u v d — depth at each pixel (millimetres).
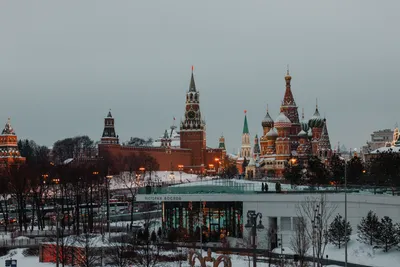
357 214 137625
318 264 104938
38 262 134000
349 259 122188
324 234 122500
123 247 124500
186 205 160000
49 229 196500
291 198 143375
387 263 117250
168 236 153625
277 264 119812
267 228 143125
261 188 172250
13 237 176000
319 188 171125
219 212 155375
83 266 119375
